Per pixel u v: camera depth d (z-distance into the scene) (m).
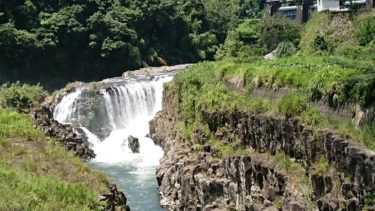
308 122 27.08
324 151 25.17
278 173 28.30
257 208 28.98
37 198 20.83
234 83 40.16
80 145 56.06
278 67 35.25
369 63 33.44
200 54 111.75
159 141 56.78
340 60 37.50
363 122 24.05
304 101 28.47
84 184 23.72
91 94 66.19
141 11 104.75
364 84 24.30
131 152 58.22
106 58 95.31
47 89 91.06
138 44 100.75
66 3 97.44
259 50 74.19
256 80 35.53
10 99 56.94
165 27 108.88
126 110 67.50
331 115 26.41
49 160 26.12
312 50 51.03
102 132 65.06
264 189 29.64
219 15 124.81
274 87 32.72
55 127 55.16
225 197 33.34
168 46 109.44
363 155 22.08
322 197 24.42
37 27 92.25
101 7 99.75
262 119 31.14
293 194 26.52
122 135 63.94
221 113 37.56
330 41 50.91
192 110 45.75
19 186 21.61
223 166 34.59
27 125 31.53
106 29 96.12
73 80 94.81
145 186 44.06
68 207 20.75
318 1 76.62
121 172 49.50
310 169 25.77
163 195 40.16
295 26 77.00
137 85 69.00
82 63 95.12
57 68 93.06
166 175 41.00
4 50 86.25
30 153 26.64
